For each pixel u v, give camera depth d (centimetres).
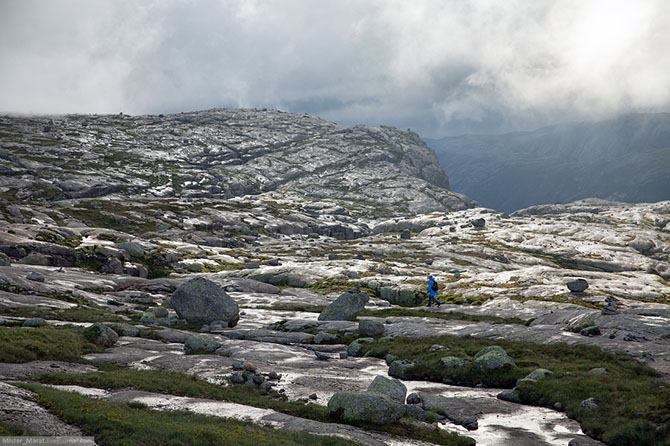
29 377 2661
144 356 3934
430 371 3578
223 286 10625
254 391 2978
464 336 4831
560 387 2888
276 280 12700
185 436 1733
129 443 1623
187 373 3412
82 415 1841
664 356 3462
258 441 1773
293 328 6003
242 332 5666
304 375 3522
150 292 9138
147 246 14050
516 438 2303
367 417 2331
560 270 12412
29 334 3612
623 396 2581
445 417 2670
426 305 9606
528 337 4534
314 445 1847
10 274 6881
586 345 3859
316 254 18362
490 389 3250
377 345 4616
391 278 11881
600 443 2203
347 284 11381
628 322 4453
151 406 2342
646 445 2077
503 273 12275
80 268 10688
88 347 3847
